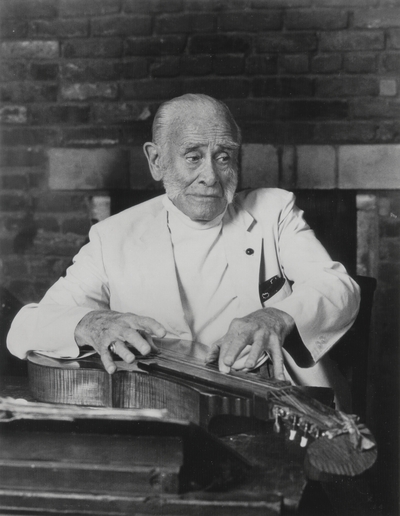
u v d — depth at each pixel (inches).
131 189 133.3
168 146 76.9
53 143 133.4
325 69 126.6
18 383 76.7
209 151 75.4
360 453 44.3
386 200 127.9
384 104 126.2
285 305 67.8
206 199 76.6
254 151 128.5
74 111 132.4
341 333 71.1
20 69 132.4
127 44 130.1
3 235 135.7
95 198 134.3
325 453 44.3
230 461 48.6
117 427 47.5
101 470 45.9
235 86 128.6
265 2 126.5
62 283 81.7
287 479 48.0
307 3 125.7
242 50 127.9
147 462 46.1
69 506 45.6
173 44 129.2
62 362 68.4
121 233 83.4
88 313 71.0
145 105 131.0
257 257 79.7
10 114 133.4
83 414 49.6
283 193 85.8
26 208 135.1
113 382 63.4
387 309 129.3
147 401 62.3
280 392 53.4
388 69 125.6
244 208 83.2
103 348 65.5
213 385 57.1
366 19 125.0
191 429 47.1
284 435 56.5
